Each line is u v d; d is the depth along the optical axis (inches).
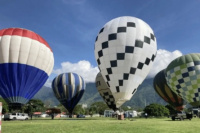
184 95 1401.3
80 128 562.6
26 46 1122.0
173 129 532.7
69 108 1953.7
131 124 722.8
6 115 1277.1
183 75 1378.0
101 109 4505.4
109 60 1066.1
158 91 1916.8
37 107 3764.8
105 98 1823.3
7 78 1080.2
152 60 1115.9
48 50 1239.5
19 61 1098.7
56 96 1971.0
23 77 1107.9
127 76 1044.5
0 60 1082.7
